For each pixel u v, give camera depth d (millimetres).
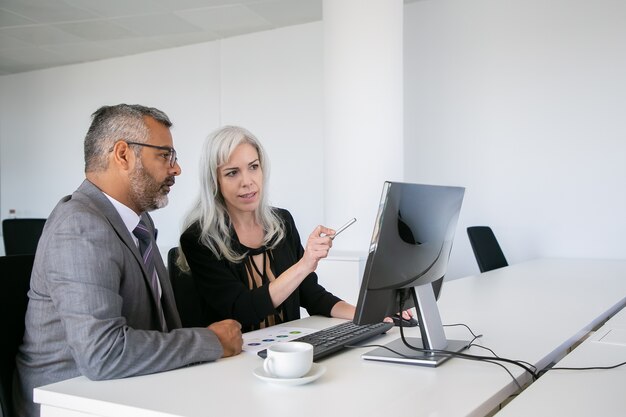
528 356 1298
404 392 1050
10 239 4078
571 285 2529
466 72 4426
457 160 4473
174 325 1560
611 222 3916
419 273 1322
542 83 4141
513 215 4266
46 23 5066
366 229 3598
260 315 1729
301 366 1104
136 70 5969
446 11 4496
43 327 1318
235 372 1198
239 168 1885
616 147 3895
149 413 968
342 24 3641
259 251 1935
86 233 1249
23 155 6762
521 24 4211
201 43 5574
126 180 1433
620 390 1048
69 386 1114
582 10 3994
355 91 3607
